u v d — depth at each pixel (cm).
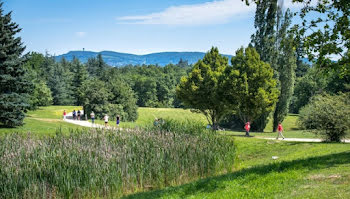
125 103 6500
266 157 1753
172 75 12338
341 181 747
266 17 4400
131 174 1127
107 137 1444
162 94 11250
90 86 6031
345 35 983
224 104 3450
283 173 888
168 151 1249
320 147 1681
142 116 7181
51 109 6875
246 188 815
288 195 701
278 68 4528
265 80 3241
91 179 1045
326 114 2102
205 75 3644
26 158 1098
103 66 14575
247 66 3325
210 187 894
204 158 1305
